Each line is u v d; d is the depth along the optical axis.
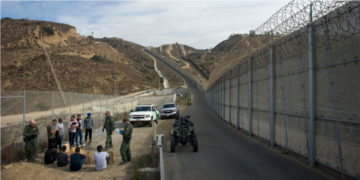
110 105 37.81
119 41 195.62
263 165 7.71
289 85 8.89
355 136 5.55
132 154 11.33
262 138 12.07
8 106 18.47
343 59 5.92
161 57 185.12
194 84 113.75
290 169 7.11
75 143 13.89
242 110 16.31
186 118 11.52
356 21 5.46
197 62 165.62
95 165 9.34
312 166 7.19
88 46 120.06
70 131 12.67
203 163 8.41
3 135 11.64
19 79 56.19
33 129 10.34
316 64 7.11
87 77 71.62
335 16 6.18
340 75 6.04
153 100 57.41
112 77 83.88
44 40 111.06
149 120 22.64
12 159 10.16
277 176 6.55
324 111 6.72
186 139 10.78
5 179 7.98
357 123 5.45
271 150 9.95
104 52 122.25
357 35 5.43
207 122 24.00
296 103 8.33
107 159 9.33
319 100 6.97
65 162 9.61
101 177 8.17
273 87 10.38
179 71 147.12
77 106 33.03
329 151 6.52
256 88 13.00
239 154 9.52
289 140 8.96
